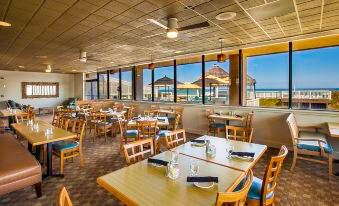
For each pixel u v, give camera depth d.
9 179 2.73
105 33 5.04
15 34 5.12
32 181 2.93
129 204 1.48
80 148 4.15
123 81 11.45
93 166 4.20
